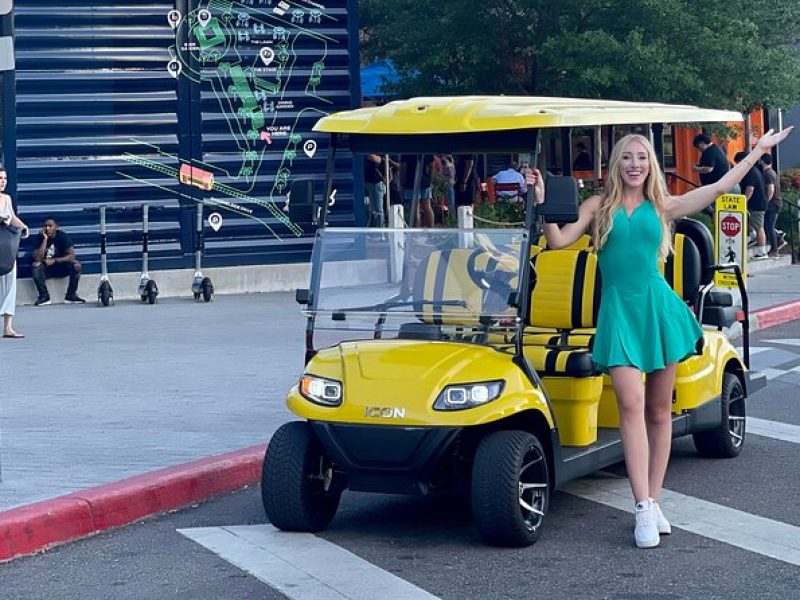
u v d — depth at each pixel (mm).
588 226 7461
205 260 19016
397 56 21781
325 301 7781
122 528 7949
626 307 7180
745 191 22328
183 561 7191
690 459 9531
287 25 19172
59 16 18016
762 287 20047
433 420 6965
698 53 20562
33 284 18078
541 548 7266
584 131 8859
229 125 18984
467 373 7102
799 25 22625
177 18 18547
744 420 9766
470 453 7414
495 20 21031
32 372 12547
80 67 18156
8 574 7055
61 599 6602
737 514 7949
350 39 19484
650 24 20312
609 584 6609
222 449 9289
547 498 7395
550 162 8750
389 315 7645
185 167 18703
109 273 18516
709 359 9180
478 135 7562
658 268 7262
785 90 21109
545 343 8438
